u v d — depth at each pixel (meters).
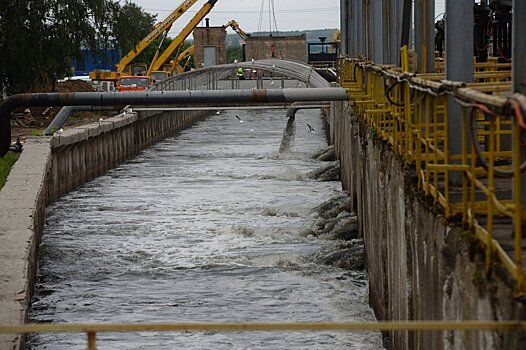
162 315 19.20
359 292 21.08
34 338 17.66
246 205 34.25
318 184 40.84
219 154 56.06
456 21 12.33
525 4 9.76
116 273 23.08
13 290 15.28
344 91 28.62
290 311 19.48
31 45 57.09
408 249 13.54
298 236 27.47
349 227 26.94
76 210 33.97
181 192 38.78
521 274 7.32
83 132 41.78
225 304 20.05
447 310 9.98
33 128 53.97
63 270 23.44
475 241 8.91
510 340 7.39
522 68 9.79
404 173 13.92
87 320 18.89
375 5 25.52
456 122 12.21
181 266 23.55
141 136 59.97
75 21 58.31
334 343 17.23
